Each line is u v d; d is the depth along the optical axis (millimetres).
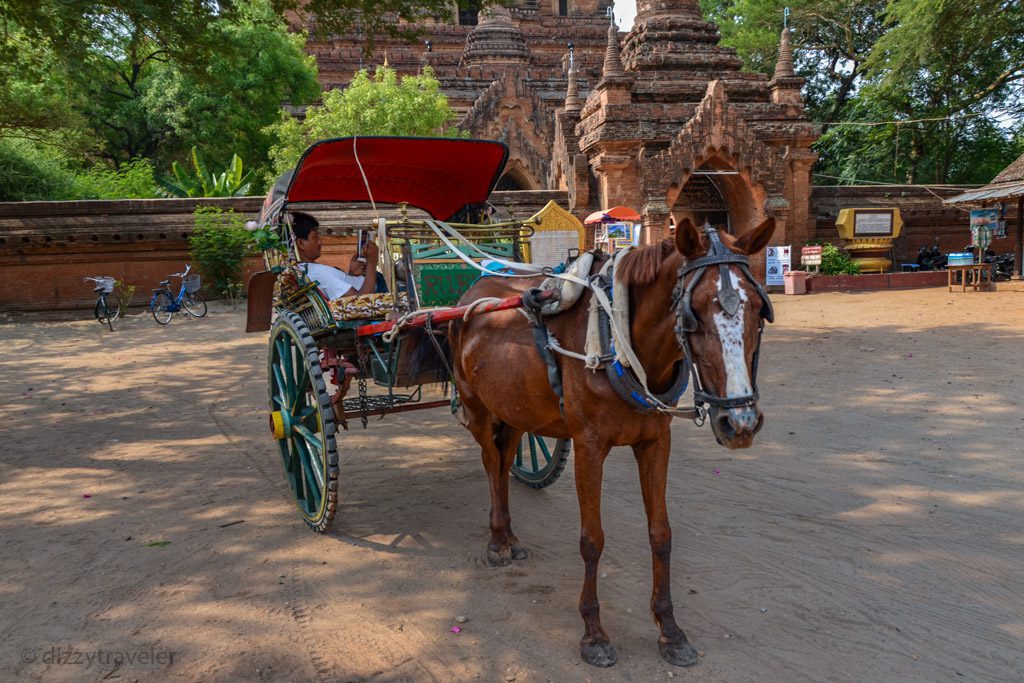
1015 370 9031
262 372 11219
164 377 11016
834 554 4262
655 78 21328
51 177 26234
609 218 18562
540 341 3432
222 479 6031
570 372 3289
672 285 2918
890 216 21859
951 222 24812
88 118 29812
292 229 5387
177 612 3781
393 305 4883
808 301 18031
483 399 3977
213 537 4789
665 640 3299
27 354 13633
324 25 12492
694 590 3900
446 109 26219
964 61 28719
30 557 4508
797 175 21750
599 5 40531
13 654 3400
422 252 4863
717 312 2633
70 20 10164
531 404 3637
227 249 21109
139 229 20688
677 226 2695
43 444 7273
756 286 2699
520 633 3533
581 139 21328
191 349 13781
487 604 3824
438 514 5125
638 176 20328
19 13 10672
